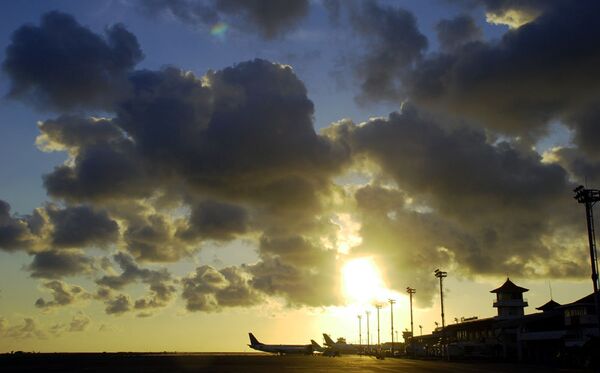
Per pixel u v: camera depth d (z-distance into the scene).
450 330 180.38
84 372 89.06
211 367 111.62
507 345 144.38
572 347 105.00
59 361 173.75
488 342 155.12
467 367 104.69
